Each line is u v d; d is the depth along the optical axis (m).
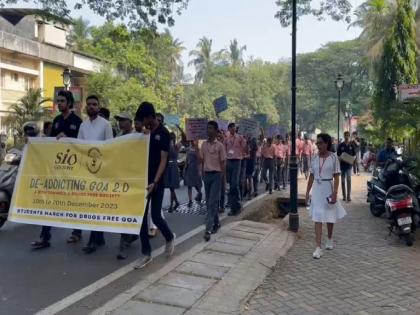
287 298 5.53
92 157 6.86
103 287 5.58
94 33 40.50
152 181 6.57
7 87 28.09
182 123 43.66
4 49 26.94
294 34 9.34
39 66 30.33
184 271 6.18
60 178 7.04
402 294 5.69
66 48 34.38
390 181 10.24
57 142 7.09
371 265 6.93
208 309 4.98
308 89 70.62
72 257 6.83
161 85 43.25
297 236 8.82
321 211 7.42
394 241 8.47
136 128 6.62
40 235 7.55
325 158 7.50
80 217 6.85
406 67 23.81
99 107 7.48
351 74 66.31
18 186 7.34
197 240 8.00
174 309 4.93
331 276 6.39
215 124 8.14
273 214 12.95
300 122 73.50
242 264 6.59
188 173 11.95
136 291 5.38
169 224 9.52
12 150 8.98
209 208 8.12
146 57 40.12
